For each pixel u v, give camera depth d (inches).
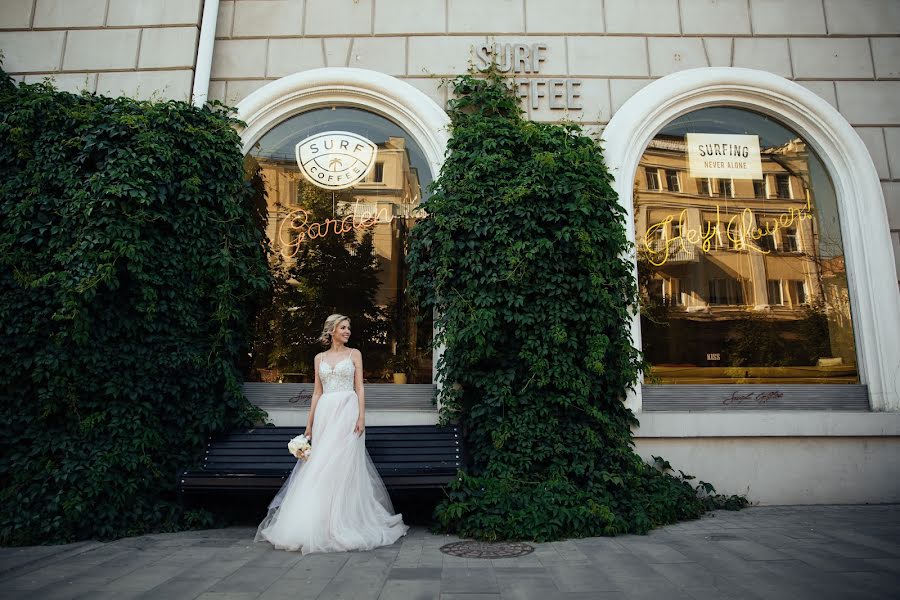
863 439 243.9
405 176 269.4
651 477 226.1
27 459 191.2
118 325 207.8
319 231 265.0
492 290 225.6
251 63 273.7
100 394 202.2
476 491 202.1
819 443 243.4
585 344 225.9
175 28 265.6
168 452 212.4
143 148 216.5
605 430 222.1
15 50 265.0
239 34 276.1
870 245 257.6
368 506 185.6
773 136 277.0
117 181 209.5
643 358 239.5
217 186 233.0
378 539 176.7
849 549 168.4
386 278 260.4
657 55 276.2
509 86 272.4
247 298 244.8
